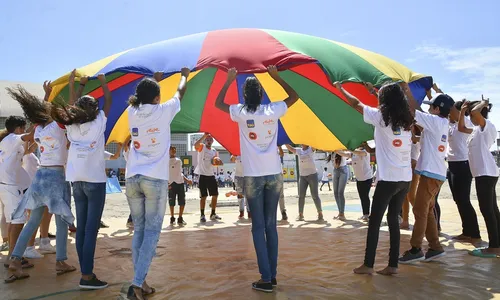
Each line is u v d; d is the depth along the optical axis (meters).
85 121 3.34
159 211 3.08
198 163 7.99
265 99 6.53
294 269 4.00
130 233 6.55
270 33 4.51
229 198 16.02
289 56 3.80
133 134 3.11
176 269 4.05
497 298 3.04
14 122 4.40
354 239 5.56
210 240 5.73
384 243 5.25
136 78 5.26
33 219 3.72
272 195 3.35
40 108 3.71
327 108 5.98
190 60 3.88
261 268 3.27
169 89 6.05
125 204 14.28
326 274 3.79
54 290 3.36
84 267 3.33
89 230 3.33
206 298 3.13
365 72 4.14
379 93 3.63
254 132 3.30
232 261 4.41
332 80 3.92
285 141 7.08
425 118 4.04
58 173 3.66
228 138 7.06
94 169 3.34
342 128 6.19
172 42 4.54
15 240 4.13
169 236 6.11
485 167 4.36
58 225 3.92
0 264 4.33
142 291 3.15
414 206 4.19
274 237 3.41
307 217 8.20
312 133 6.66
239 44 4.10
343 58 4.25
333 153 7.89
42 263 4.34
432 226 4.29
